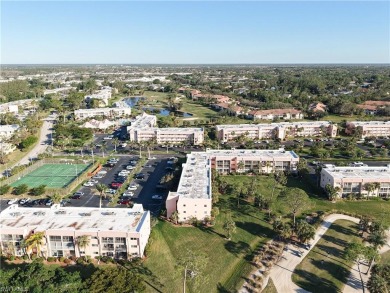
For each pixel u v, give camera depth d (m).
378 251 109.50
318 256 109.31
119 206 144.25
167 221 130.25
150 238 114.50
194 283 95.56
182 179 149.38
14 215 116.12
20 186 154.75
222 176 175.00
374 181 150.12
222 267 104.38
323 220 131.75
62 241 106.44
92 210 120.00
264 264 105.19
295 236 120.06
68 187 160.00
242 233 122.62
